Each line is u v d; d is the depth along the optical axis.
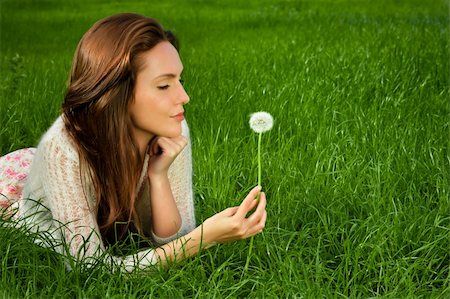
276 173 5.66
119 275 4.24
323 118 6.60
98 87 3.95
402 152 5.87
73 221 4.20
